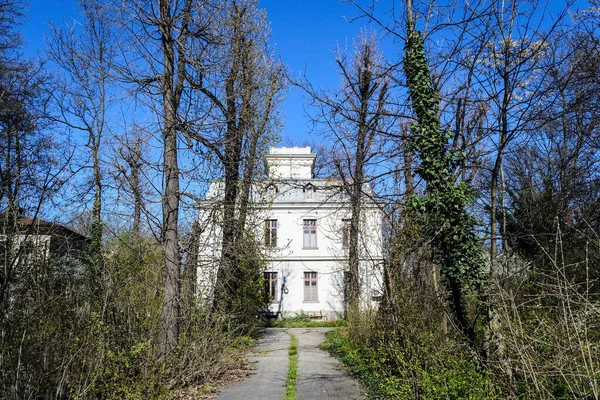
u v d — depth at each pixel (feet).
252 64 48.21
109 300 28.55
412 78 33.14
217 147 41.98
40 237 30.35
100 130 67.77
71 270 33.60
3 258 26.61
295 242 112.47
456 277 29.53
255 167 52.01
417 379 25.34
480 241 30.71
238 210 49.49
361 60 49.08
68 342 25.49
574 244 37.52
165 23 36.88
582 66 35.06
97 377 25.16
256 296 59.62
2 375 23.15
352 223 42.09
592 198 45.42
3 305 25.27
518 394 23.68
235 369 38.37
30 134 55.01
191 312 34.09
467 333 28.89
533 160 56.29
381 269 30.42
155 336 30.01
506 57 28.09
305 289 110.93
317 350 51.55
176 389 30.04
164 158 37.93
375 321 32.58
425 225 30.42
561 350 21.57
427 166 31.65
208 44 40.40
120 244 36.47
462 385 24.26
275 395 29.99
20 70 57.77
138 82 37.88
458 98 32.76
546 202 46.73
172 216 36.96
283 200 114.83
